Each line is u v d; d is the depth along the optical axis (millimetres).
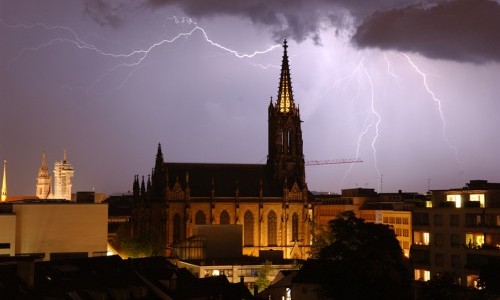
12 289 97125
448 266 159750
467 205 161250
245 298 139250
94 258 121625
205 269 198625
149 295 118250
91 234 173125
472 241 156125
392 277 133375
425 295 129625
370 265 132000
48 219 170500
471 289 131500
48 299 98812
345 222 146750
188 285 130625
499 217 152375
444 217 162500
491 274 128875
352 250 140000
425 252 165625
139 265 127625
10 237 165625
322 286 142500
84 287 107125
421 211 168250
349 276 134375
